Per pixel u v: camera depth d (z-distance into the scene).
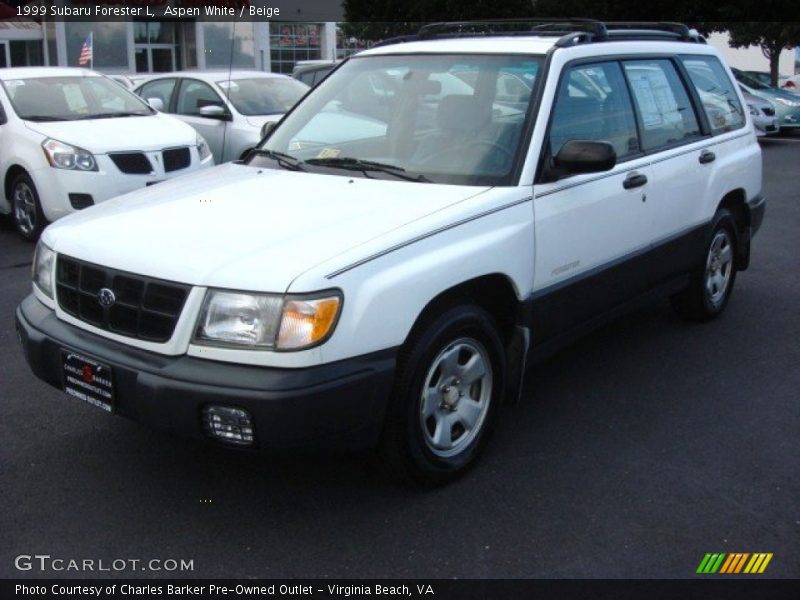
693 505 3.79
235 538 3.54
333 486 3.94
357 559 3.41
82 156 8.36
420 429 3.72
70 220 4.15
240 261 3.39
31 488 3.90
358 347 3.38
